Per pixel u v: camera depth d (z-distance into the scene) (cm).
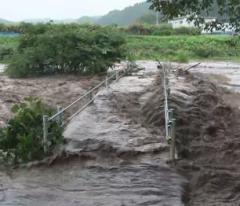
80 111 1859
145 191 1076
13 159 1296
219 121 1795
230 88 3005
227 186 1127
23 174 1208
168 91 1948
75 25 3766
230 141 1479
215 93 2428
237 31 1076
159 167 1238
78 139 1457
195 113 1791
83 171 1217
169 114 1405
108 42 3400
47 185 1124
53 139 1362
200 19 1069
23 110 1401
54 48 3316
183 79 2847
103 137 1489
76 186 1116
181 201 1026
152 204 1003
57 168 1250
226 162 1320
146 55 6131
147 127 1647
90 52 3328
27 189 1095
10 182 1142
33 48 3353
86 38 3344
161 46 6644
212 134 1622
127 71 3388
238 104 2344
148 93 2353
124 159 1310
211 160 1327
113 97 2186
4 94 2400
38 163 1267
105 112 1861
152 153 1350
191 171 1229
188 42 6856
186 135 1545
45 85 2812
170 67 3622
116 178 1163
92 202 1016
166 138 1433
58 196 1052
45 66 3394
